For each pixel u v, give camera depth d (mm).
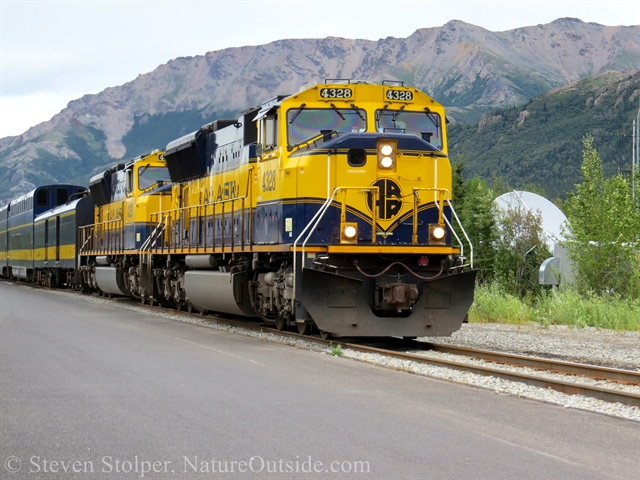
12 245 69500
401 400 11719
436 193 19328
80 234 47188
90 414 10727
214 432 9648
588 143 44812
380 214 18938
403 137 19172
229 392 12289
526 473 7969
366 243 18797
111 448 8930
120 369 14680
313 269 18141
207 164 27578
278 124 20266
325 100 19969
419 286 19078
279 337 20484
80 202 47406
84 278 45969
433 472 7977
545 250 51969
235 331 22484
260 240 21875
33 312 29562
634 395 11836
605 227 41375
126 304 35219
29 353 17000
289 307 20125
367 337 21703
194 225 28328
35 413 10805
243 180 23344
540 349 19703
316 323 18297
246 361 15789
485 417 10625
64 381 13336
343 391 12406
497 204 53938
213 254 25938
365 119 19969
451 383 13523
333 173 18859
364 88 20109
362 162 18906
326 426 9938
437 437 9398
